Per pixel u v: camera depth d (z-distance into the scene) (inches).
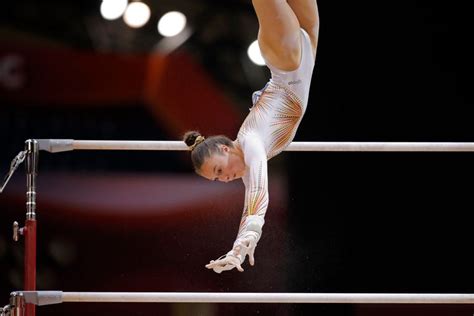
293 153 1011.3
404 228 1005.8
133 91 1046.4
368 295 550.3
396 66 1043.9
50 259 962.7
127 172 985.5
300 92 486.0
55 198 980.6
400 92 1043.9
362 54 1046.4
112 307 959.0
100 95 1045.8
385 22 1041.5
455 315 889.5
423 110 1042.1
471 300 549.6
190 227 941.2
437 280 1003.9
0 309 543.5
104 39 1054.4
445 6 1029.2
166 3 1049.5
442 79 1039.6
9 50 1034.1
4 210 958.4
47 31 1043.3
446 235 1013.2
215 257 932.6
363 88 1047.0
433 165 1022.4
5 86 1027.3
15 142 1011.9
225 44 1061.1
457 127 1037.8
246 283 927.0
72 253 967.0
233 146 477.4
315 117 1048.2
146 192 973.8
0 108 1021.8
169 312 950.4
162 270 946.7
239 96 1055.6
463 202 1016.9
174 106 1052.5
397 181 1015.0
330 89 1048.8
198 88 1055.6
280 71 482.9
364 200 1013.2
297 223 996.6
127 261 956.6
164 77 1053.8
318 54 1048.2
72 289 958.4
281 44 470.6
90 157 992.2
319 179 1008.9
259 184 449.4
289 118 484.1
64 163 987.3
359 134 1045.8
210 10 1050.7
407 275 1000.9
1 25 1032.2
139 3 1008.9
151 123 1045.8
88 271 960.3
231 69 1059.3
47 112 1030.4
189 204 950.4
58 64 1039.0
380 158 1013.8
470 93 1034.7
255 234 431.5
